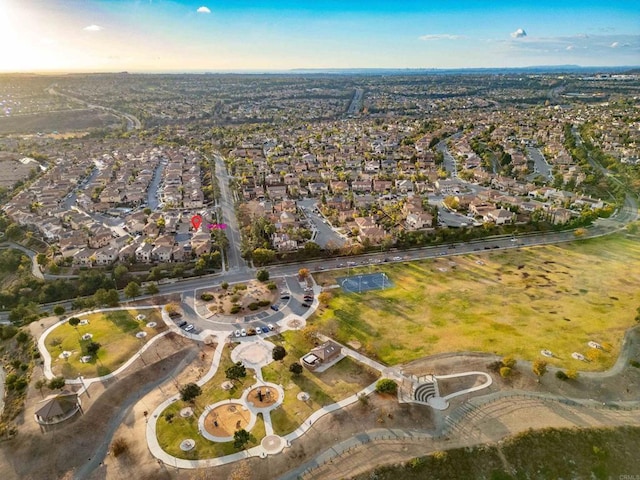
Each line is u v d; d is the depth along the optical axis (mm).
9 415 111500
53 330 146375
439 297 166875
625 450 99125
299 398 115188
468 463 95188
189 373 127125
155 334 144250
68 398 111312
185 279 185500
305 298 167125
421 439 100938
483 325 146250
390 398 113812
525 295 167250
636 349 131500
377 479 91562
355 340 140250
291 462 96625
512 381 118812
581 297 164625
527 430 101875
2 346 145750
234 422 108000
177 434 104875
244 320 153125
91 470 97000
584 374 121250
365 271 190875
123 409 114812
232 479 91375
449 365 125688
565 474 94625
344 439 101875
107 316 154750
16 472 96625
